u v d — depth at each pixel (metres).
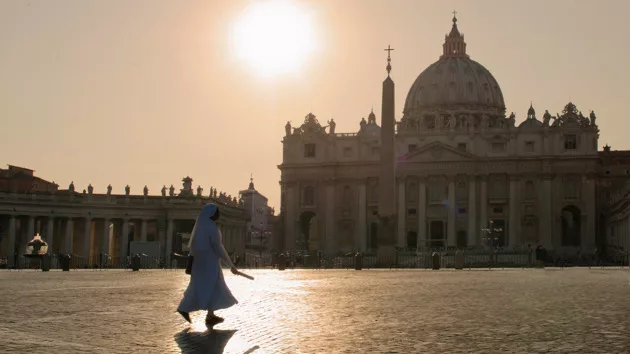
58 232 117.56
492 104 188.50
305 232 160.25
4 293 28.92
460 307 23.30
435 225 148.38
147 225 128.25
